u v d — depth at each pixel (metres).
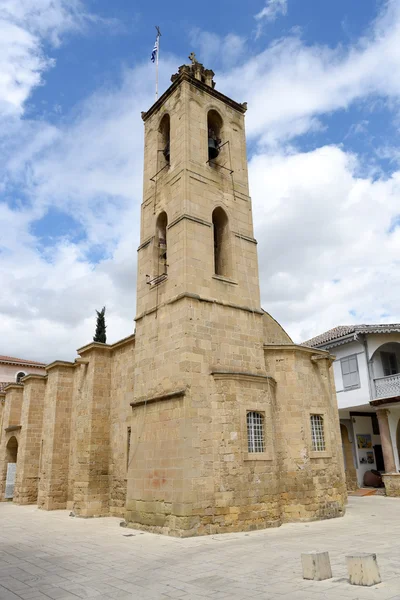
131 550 14.38
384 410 31.83
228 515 17.17
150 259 23.28
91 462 24.05
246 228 23.81
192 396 18.17
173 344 19.58
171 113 24.66
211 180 23.02
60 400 29.06
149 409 19.84
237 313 21.30
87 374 26.25
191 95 24.02
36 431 32.94
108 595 9.59
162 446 18.48
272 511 18.34
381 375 33.66
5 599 9.56
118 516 22.81
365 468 36.03
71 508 26.95
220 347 20.02
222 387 18.80
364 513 22.27
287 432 20.78
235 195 23.94
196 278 20.39
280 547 13.72
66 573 11.68
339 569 10.66
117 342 25.28
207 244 21.45
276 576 10.31
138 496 19.19
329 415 22.48
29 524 21.50
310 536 15.70
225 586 9.75
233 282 21.84
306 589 9.07
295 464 20.30
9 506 31.06
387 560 11.29
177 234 21.25
